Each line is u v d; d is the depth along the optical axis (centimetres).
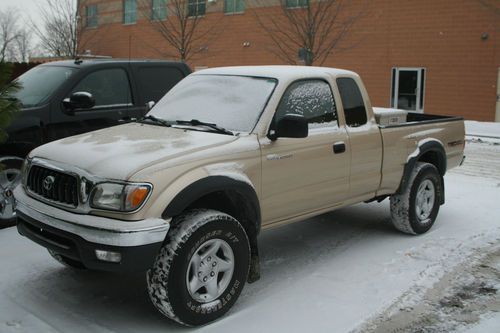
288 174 463
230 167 414
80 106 631
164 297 372
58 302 437
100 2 3309
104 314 418
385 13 2111
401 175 596
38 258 528
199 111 491
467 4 1894
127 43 3169
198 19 2723
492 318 413
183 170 387
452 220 684
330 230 647
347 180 527
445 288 469
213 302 401
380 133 561
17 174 627
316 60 2314
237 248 412
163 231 365
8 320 403
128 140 435
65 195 393
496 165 1092
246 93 485
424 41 2020
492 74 1866
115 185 367
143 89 737
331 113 519
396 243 594
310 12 2050
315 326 398
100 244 358
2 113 484
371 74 2183
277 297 449
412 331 393
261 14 2477
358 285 475
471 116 1934
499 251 566
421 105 2062
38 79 690
